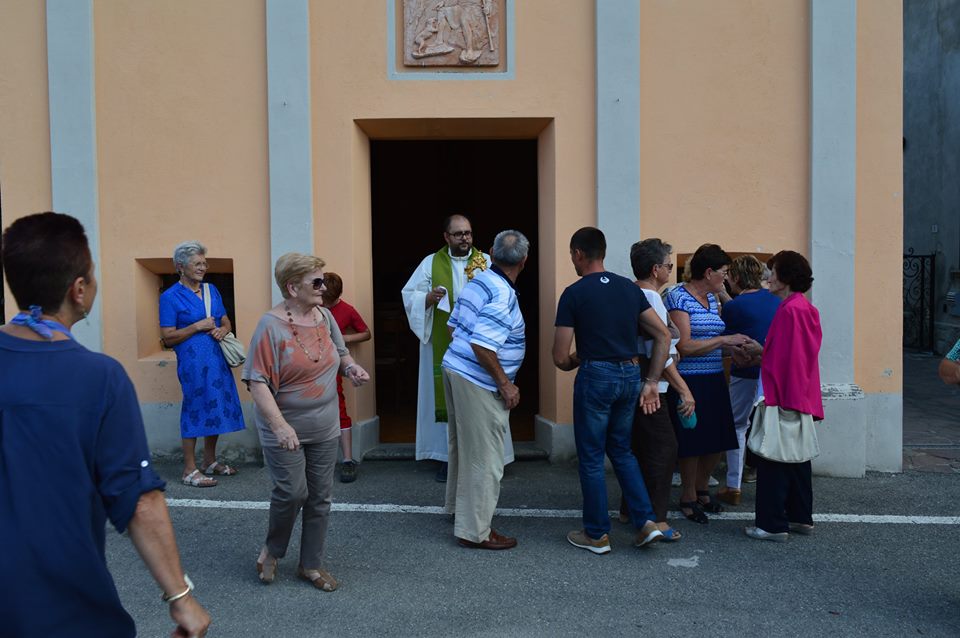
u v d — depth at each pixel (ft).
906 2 51.62
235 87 20.67
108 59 20.70
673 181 20.76
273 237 20.61
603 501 15.15
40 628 6.16
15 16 20.62
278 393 12.92
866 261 20.77
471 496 15.21
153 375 21.08
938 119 47.55
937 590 13.62
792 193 20.86
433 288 20.08
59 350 6.65
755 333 17.83
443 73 20.62
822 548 15.57
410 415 27.09
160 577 6.77
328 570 14.40
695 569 14.51
